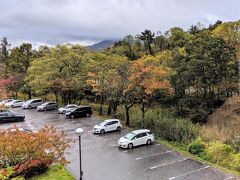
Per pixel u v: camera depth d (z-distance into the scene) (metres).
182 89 46.38
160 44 81.44
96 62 50.69
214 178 22.11
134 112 44.62
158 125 36.38
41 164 22.23
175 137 32.84
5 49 79.88
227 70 44.34
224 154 26.22
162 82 37.38
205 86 44.94
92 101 60.28
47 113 50.25
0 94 44.97
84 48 54.09
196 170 23.80
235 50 46.50
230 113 38.94
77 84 50.94
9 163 19.92
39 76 53.22
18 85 66.50
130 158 27.05
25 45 74.38
